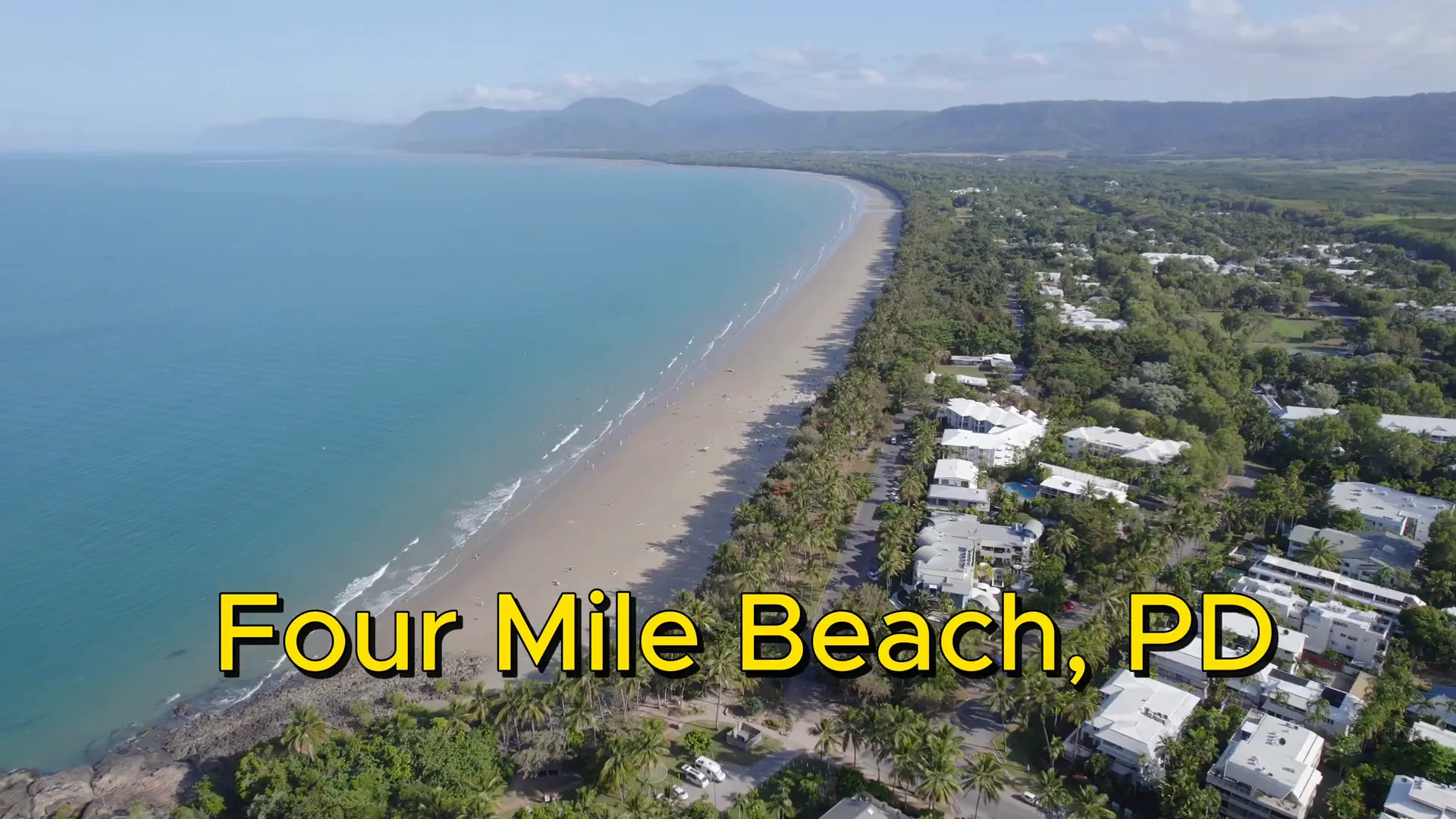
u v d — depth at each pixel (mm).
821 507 147000
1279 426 185750
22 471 166250
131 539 145250
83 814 92750
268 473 170125
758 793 93500
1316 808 91625
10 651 118562
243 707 110812
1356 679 113500
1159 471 165250
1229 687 107688
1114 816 84188
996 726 105062
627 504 163750
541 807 88250
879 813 85688
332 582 137375
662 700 109375
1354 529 144625
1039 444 176375
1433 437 181500
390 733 100500
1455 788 87688
